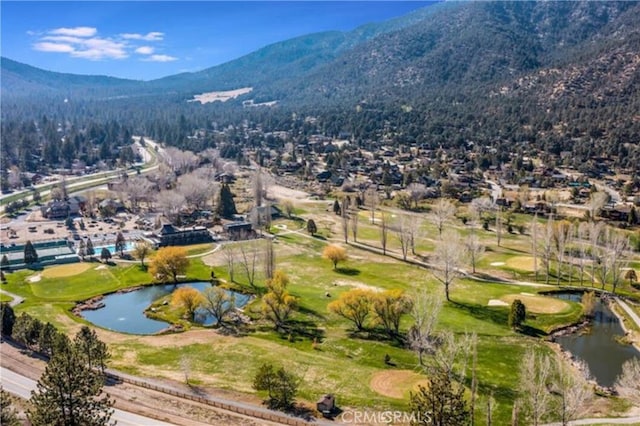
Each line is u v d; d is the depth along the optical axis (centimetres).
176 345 10300
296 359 9544
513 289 13888
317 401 7856
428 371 8594
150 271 14562
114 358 9594
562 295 13650
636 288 13950
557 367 9269
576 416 7281
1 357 9519
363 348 10144
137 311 12706
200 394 8100
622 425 7231
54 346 8531
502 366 9319
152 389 8288
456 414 6088
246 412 7538
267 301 11606
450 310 12319
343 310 11194
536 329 11294
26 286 14300
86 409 5550
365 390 8294
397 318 10800
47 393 5400
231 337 10762
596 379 9000
